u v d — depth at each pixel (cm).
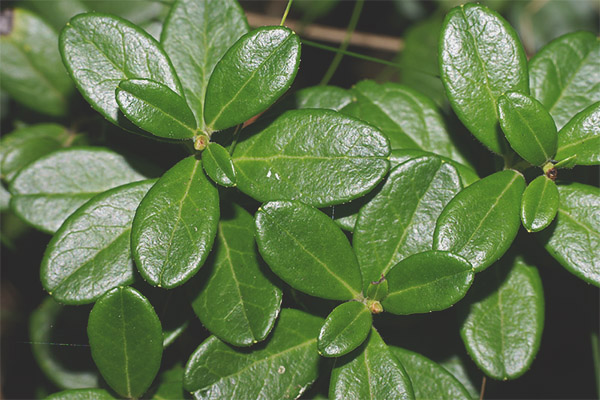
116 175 22
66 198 22
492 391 27
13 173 25
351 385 21
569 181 22
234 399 21
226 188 22
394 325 23
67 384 24
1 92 27
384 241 21
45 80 25
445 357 23
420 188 21
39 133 26
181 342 24
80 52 21
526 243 22
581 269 21
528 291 22
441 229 21
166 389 22
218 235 21
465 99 21
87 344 24
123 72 21
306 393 22
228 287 21
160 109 21
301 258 21
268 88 21
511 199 21
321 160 21
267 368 21
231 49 21
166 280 20
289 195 21
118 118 21
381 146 21
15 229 26
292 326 21
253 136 21
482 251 21
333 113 21
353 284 21
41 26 25
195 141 21
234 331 21
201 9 22
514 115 21
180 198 21
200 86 22
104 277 21
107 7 26
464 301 22
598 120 21
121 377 21
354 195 21
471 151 23
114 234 21
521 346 22
